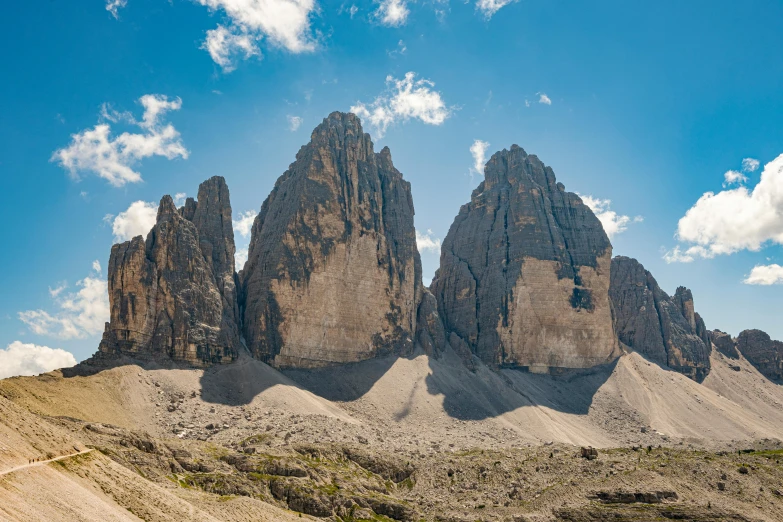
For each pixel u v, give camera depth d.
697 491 194.00
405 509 177.88
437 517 177.88
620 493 188.62
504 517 177.62
